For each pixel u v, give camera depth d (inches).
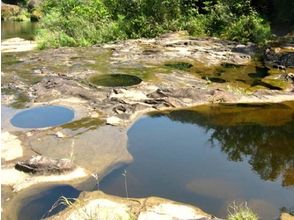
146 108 332.8
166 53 547.2
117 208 179.3
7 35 882.8
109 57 526.9
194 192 201.9
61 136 265.0
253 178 221.8
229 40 637.9
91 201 185.9
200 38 643.5
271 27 743.7
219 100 358.6
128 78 418.3
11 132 270.1
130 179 213.8
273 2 771.4
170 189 204.4
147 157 243.8
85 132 273.6
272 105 353.4
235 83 414.9
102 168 224.2
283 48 563.2
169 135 281.7
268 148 266.7
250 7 711.7
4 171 213.5
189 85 400.8
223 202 192.9
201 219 162.9
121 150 249.1
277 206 190.7
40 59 514.9
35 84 386.0
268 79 421.1
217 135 286.4
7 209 182.1
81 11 772.0
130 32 712.4
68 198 184.7
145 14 754.2
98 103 334.3
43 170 211.9
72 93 354.0
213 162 241.3
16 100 342.3
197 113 330.6
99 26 730.8
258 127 303.7
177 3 755.4
